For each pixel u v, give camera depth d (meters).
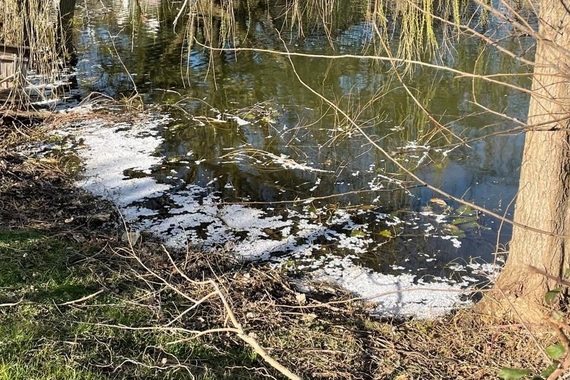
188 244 4.88
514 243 3.93
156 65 10.58
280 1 14.56
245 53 11.32
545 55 3.07
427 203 5.88
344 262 4.90
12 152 6.79
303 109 8.55
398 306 4.33
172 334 3.69
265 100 8.91
